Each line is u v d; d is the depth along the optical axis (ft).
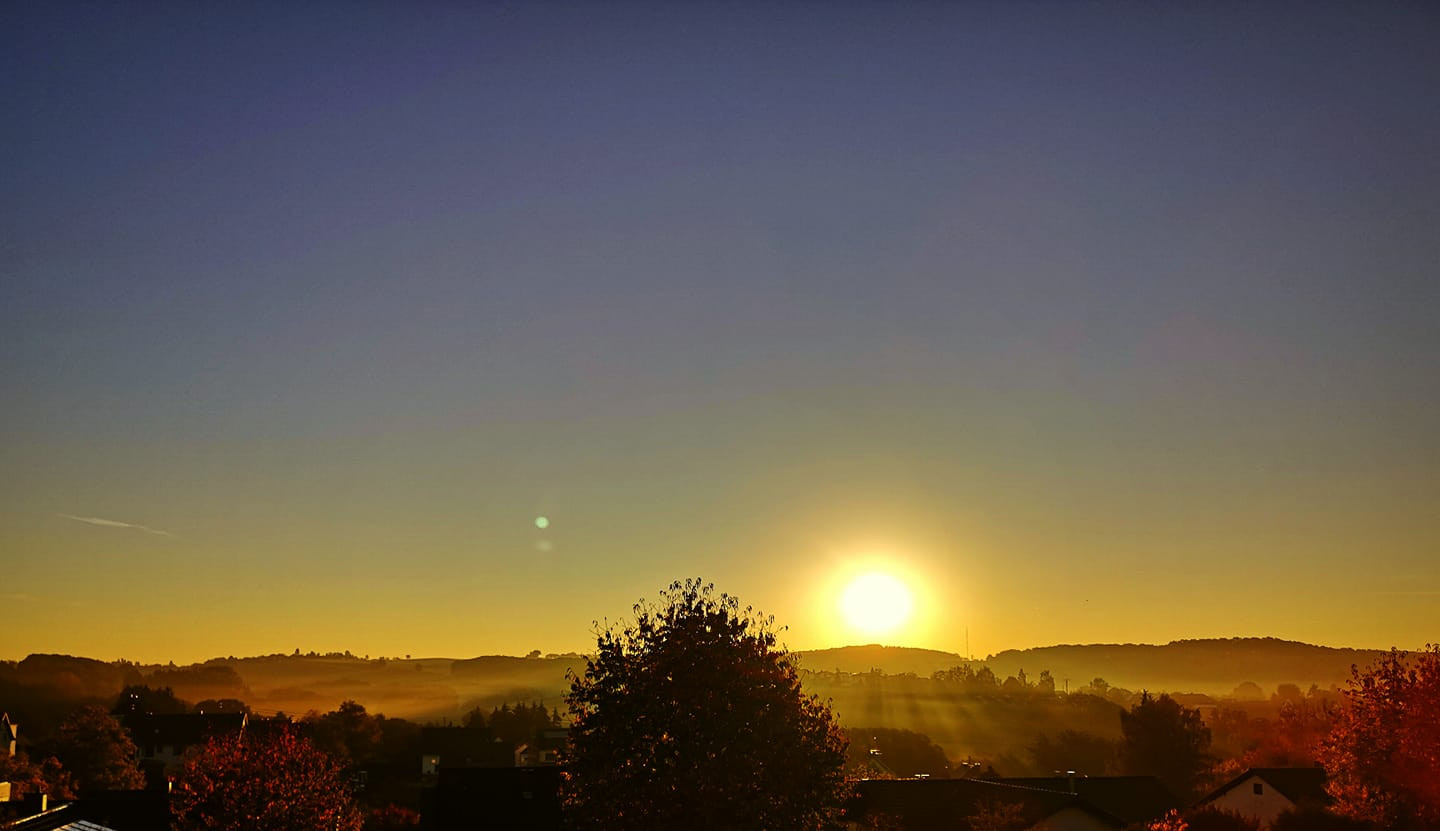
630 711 129.49
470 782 222.69
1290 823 193.06
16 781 235.61
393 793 316.81
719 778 124.06
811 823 126.82
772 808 124.57
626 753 128.06
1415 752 159.84
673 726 127.44
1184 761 357.41
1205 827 190.49
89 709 317.42
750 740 126.52
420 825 220.23
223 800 195.21
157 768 343.46
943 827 200.64
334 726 405.39
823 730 132.87
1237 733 452.76
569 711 134.41
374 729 426.51
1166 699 369.91
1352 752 166.61
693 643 131.54
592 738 130.21
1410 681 165.68
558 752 136.36
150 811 209.05
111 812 207.62
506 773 224.53
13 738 314.35
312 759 207.62
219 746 207.21
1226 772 326.03
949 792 214.48
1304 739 332.19
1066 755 414.82
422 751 366.43
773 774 125.59
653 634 133.90
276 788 198.08
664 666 130.62
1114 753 420.77
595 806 127.85
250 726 357.82
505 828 213.25
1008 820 188.03
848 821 205.98
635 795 125.90
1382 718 164.96
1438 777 158.20
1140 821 199.62
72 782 270.05
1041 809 192.13
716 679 129.29
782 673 133.59
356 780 331.16
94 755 307.37
